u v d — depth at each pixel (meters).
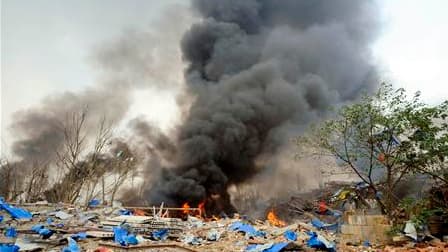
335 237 9.91
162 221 11.39
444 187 9.95
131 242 9.08
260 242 9.25
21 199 20.25
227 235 10.56
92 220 12.40
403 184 11.84
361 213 10.33
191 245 9.14
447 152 9.16
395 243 8.71
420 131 9.84
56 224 11.10
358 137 11.05
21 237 9.29
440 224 9.55
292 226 11.49
